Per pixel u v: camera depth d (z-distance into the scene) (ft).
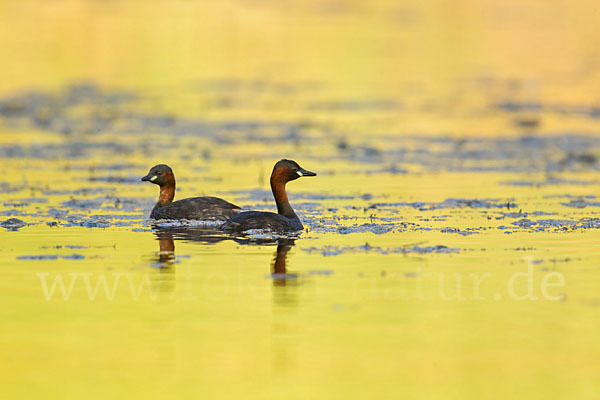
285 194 67.31
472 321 45.16
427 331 43.80
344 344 42.19
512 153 109.19
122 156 107.45
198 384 38.04
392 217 70.95
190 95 160.25
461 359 40.55
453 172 96.58
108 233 64.64
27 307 47.09
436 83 172.14
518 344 42.29
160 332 43.62
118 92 161.79
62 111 144.25
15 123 134.10
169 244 60.70
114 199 79.92
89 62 189.16
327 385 38.01
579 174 94.89
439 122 135.13
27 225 67.67
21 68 180.34
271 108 148.25
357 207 75.77
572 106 148.25
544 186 87.15
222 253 57.88
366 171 97.66
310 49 207.21
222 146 115.75
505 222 68.80
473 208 75.25
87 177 92.43
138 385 37.91
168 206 69.36
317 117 140.05
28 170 96.68
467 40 217.97
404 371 39.24
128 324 44.65
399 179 92.17
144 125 132.98
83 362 40.16
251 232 63.72
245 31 226.79
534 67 188.14
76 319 45.37
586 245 60.29
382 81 174.60
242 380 38.40
